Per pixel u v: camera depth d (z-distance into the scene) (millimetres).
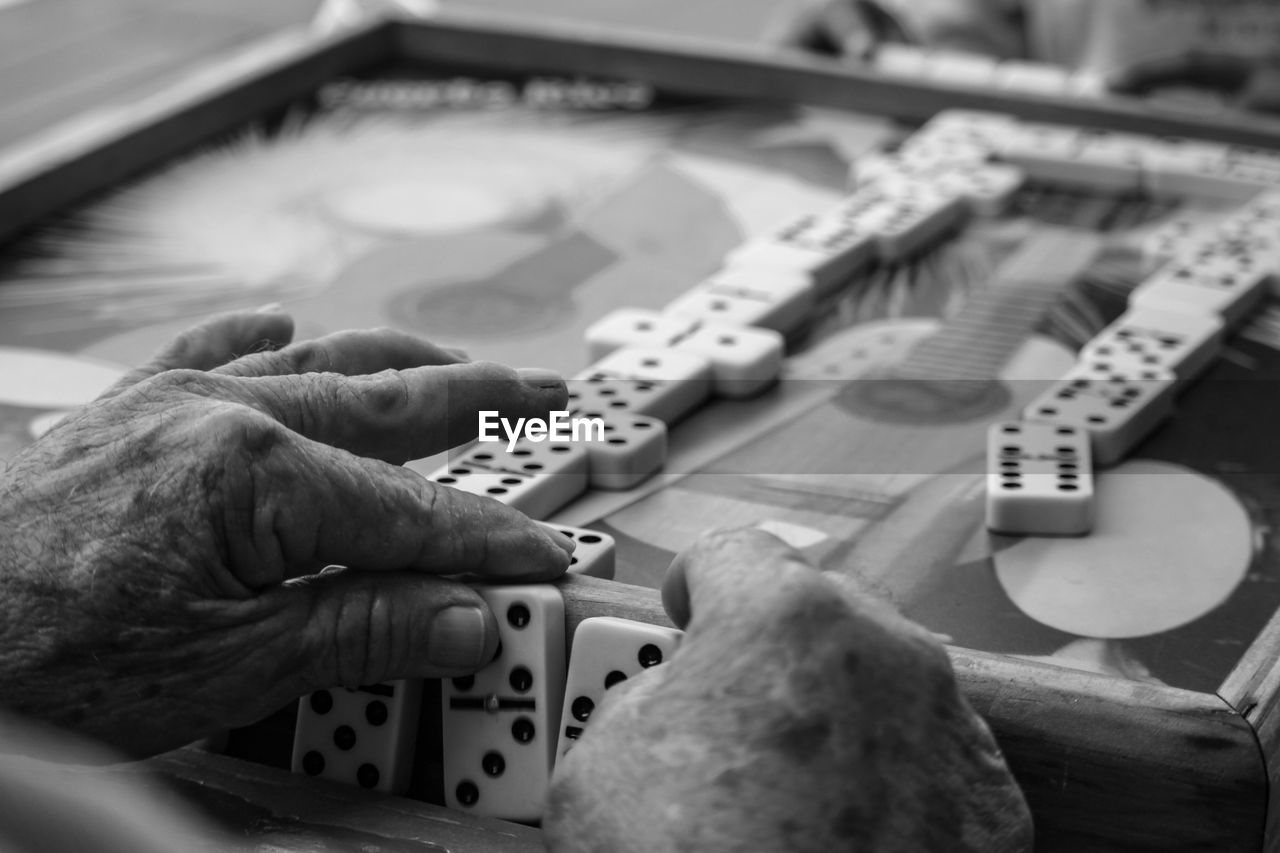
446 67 3584
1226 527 1713
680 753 1024
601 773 1057
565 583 1390
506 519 1343
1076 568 1623
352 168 2971
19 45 6055
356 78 3510
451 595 1289
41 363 2166
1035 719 1227
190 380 1264
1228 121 2990
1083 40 4078
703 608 1079
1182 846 1223
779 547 1103
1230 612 1527
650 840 1014
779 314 2271
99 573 1159
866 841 1009
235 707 1233
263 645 1215
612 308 2371
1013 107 3160
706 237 2650
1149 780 1209
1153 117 3045
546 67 3498
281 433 1197
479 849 1268
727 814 998
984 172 2832
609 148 3084
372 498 1239
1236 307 2291
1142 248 2580
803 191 2855
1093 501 1740
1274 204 2654
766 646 1027
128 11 6473
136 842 985
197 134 3084
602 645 1272
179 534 1165
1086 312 2332
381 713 1364
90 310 2357
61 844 954
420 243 2623
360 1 6098
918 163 2881
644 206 2789
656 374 2029
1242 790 1195
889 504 1774
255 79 3213
